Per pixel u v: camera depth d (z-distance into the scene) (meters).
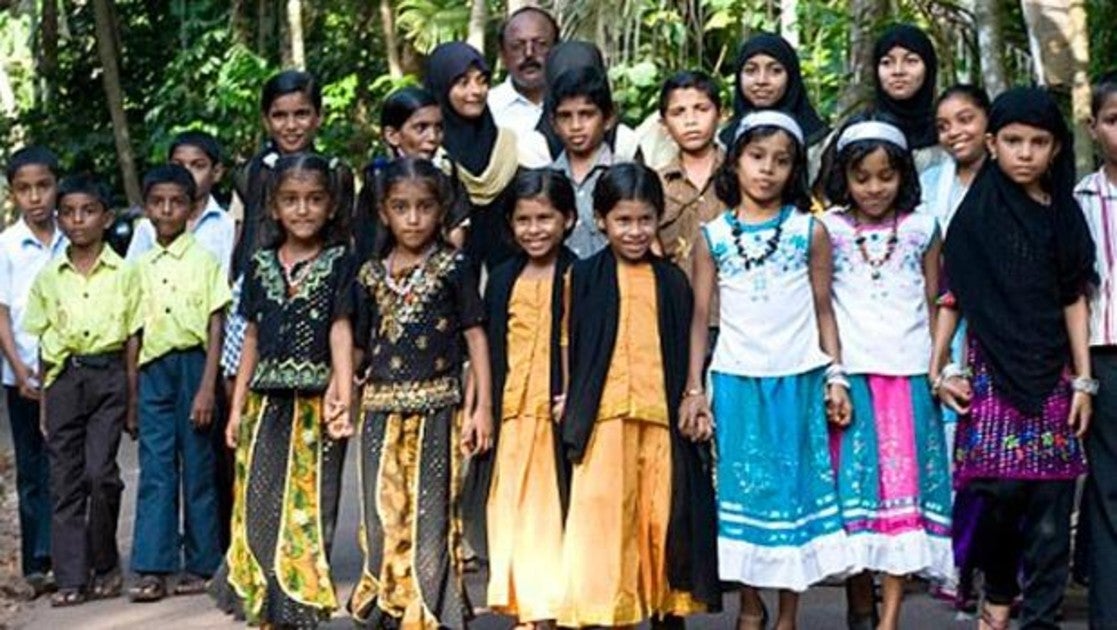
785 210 6.03
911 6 10.01
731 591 7.14
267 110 7.47
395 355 6.21
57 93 20.11
